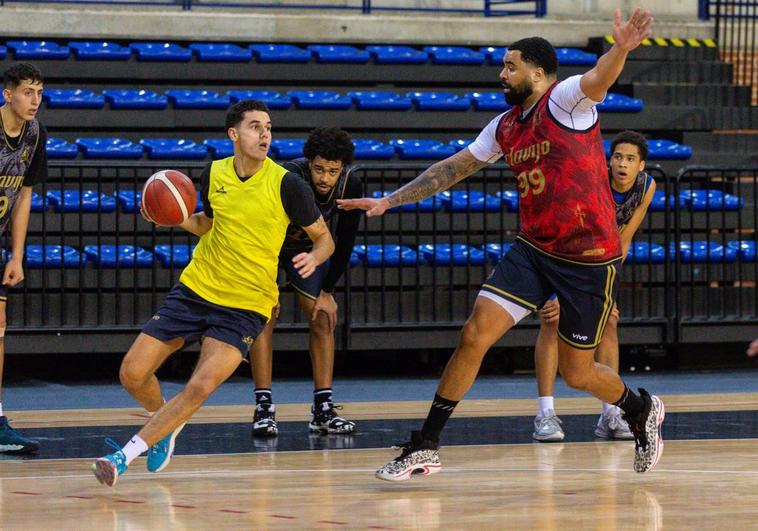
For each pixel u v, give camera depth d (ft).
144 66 78.13
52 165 58.75
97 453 38.96
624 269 67.31
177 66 78.74
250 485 32.63
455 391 32.58
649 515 28.32
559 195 31.53
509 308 32.30
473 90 83.41
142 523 27.20
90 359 67.82
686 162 78.79
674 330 66.90
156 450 32.76
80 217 60.23
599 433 43.24
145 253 62.75
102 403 53.78
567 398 55.36
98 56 77.30
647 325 66.64
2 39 79.51
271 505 29.58
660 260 67.82
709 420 47.60
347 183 41.70
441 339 64.64
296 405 52.60
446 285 66.03
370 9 91.71
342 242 42.60
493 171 69.72
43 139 39.34
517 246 32.76
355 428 45.09
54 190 67.87
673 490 31.89
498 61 84.84
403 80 82.69
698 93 84.94
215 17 82.84
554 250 32.04
